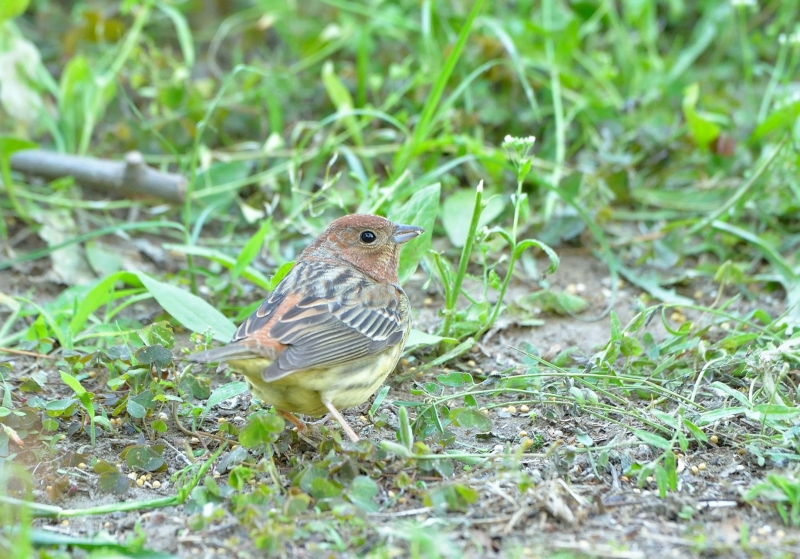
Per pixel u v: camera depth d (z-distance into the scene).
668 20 17.27
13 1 12.27
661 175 13.88
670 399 9.39
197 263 12.62
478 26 15.29
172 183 12.95
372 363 8.73
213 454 8.63
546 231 12.90
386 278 9.79
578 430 8.78
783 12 16.20
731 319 10.81
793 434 8.33
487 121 14.36
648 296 11.99
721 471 8.25
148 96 14.67
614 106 14.70
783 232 13.01
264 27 15.45
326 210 13.05
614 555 7.00
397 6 16.38
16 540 7.06
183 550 7.25
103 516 7.73
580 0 16.55
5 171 12.38
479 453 8.61
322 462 7.83
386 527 7.28
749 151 14.03
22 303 11.32
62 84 14.60
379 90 14.98
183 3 16.55
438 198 10.52
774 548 7.11
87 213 13.38
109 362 9.64
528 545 7.20
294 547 7.20
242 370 8.09
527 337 11.09
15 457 8.42
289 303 8.50
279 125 14.03
